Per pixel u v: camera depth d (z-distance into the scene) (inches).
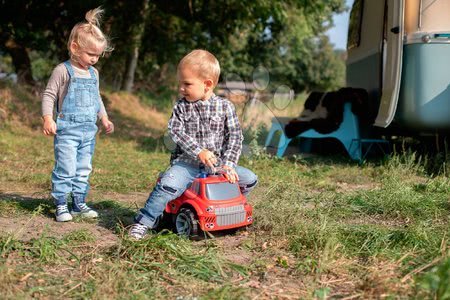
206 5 661.3
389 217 199.3
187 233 164.4
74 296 118.9
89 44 184.5
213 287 125.7
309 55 1550.2
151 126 580.4
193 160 170.2
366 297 119.8
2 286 120.9
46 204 206.2
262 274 136.6
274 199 204.8
